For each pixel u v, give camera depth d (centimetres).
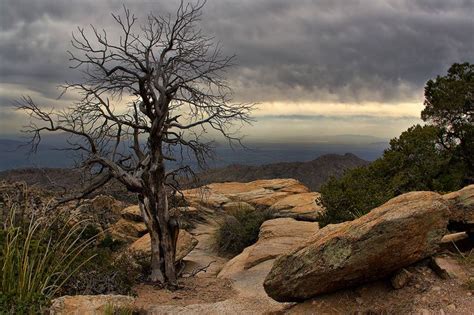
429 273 895
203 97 1744
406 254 865
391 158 2186
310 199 3084
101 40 1664
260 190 3853
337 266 863
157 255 1741
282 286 945
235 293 1639
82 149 1678
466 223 973
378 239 839
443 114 2514
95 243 1748
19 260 1021
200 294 1622
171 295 1570
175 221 1778
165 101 1703
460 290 824
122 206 3078
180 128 1794
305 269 905
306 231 2384
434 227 879
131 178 1694
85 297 1016
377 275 900
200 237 3027
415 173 2144
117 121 1733
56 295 1144
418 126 2312
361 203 1881
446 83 2586
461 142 2378
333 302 910
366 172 2209
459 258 923
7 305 879
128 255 1875
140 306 1268
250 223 2811
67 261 1284
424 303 819
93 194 1881
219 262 2500
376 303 868
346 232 877
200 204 3478
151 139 1734
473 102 2483
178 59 1747
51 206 1386
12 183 1534
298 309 925
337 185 2084
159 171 1759
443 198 960
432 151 2206
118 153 1797
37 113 1600
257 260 2027
